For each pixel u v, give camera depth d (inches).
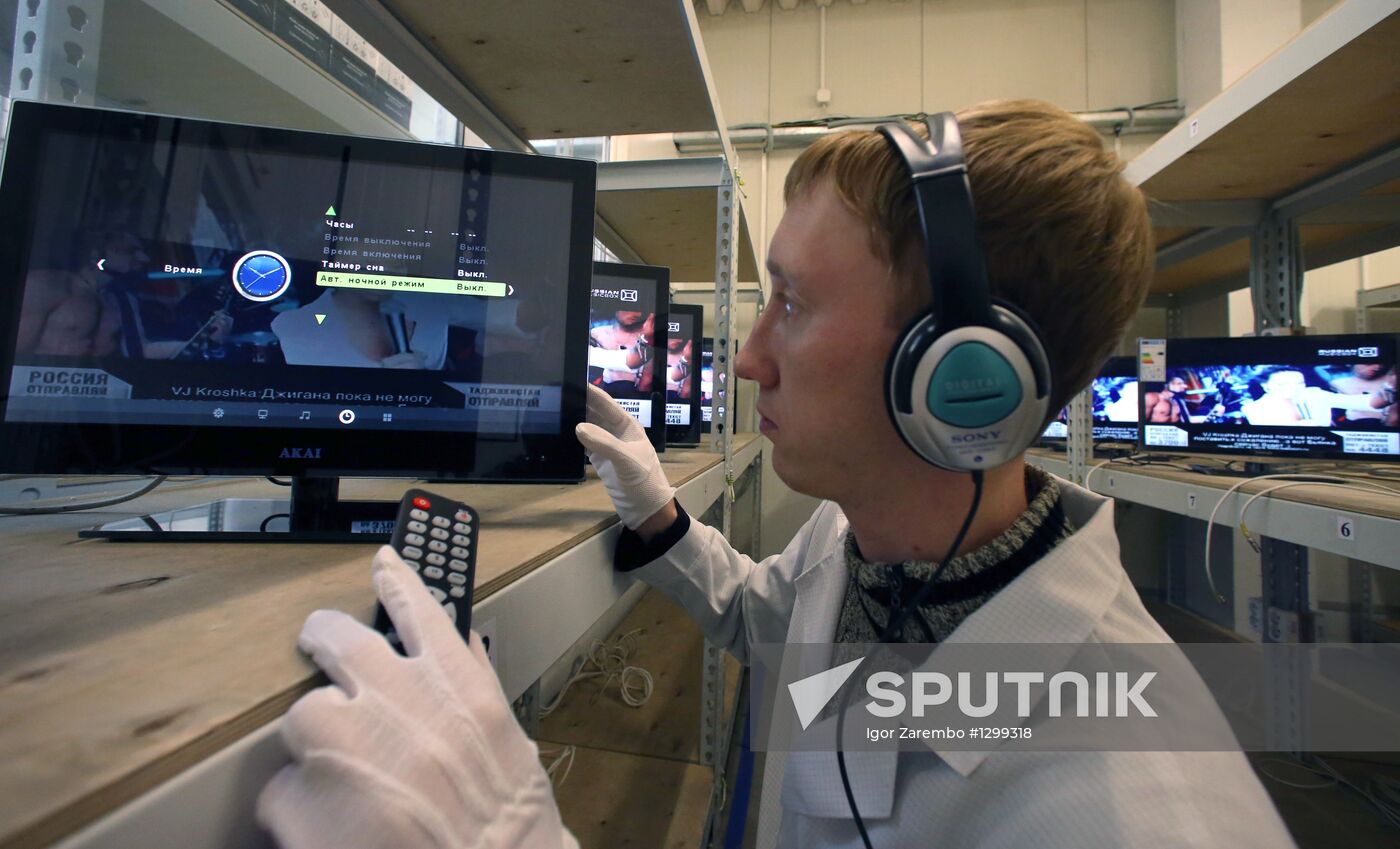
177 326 18.5
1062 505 17.3
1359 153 52.6
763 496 112.0
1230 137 49.7
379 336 20.3
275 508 23.4
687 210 56.4
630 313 48.6
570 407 22.0
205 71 33.2
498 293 21.5
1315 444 57.0
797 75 111.6
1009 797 12.1
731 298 50.9
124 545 17.4
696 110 41.3
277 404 19.4
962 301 12.3
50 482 26.2
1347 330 98.0
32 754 6.2
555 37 32.8
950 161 12.4
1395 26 34.6
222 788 7.1
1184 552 100.1
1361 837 49.9
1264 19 88.4
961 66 107.4
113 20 28.4
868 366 14.1
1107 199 13.2
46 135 17.6
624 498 23.4
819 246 14.4
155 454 18.3
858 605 20.1
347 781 7.5
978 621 14.1
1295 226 63.4
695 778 48.3
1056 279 13.1
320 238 19.9
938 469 14.9
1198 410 63.1
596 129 44.1
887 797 14.3
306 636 9.4
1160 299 105.1
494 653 13.6
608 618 76.0
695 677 65.9
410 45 32.8
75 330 17.6
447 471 20.8
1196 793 10.4
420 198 20.8
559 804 44.9
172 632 10.3
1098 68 104.0
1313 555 82.7
